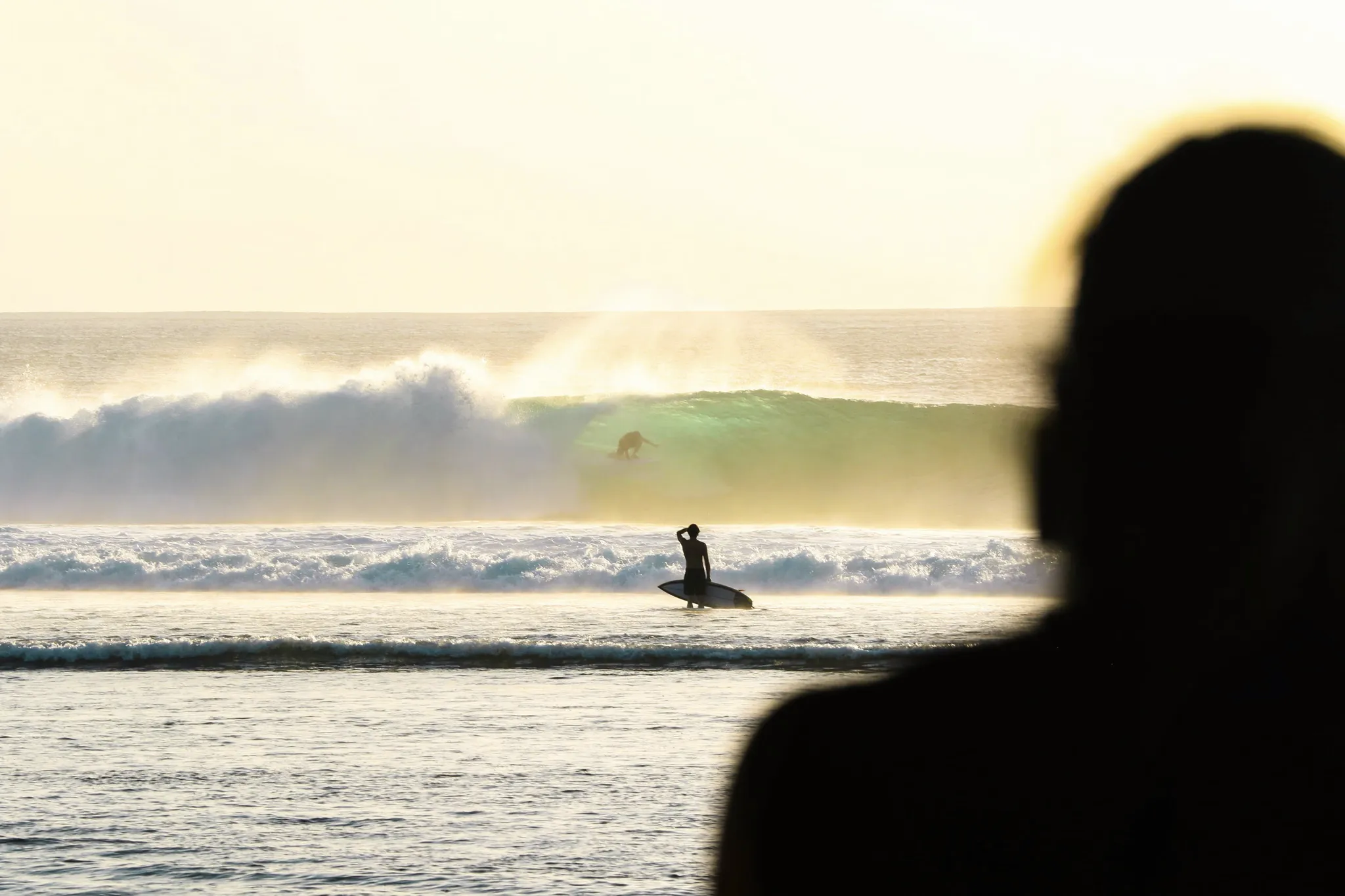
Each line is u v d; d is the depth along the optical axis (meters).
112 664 55.59
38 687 51.12
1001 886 4.16
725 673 52.53
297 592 79.62
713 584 71.81
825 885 4.30
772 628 62.94
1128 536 4.06
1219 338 3.95
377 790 35.97
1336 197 3.96
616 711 45.78
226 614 68.25
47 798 35.41
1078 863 4.11
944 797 4.19
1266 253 3.95
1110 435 4.05
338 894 28.19
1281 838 4.04
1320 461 3.97
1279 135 4.03
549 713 45.56
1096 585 4.14
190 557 84.62
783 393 153.62
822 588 79.88
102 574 81.81
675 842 31.28
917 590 79.12
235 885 28.72
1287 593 4.02
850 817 4.27
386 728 43.50
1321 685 4.05
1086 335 4.09
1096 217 4.12
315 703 47.66
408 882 28.83
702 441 146.38
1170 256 3.99
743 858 4.41
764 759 4.40
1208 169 4.00
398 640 58.81
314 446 139.88
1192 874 4.07
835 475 144.00
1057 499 4.17
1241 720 4.08
